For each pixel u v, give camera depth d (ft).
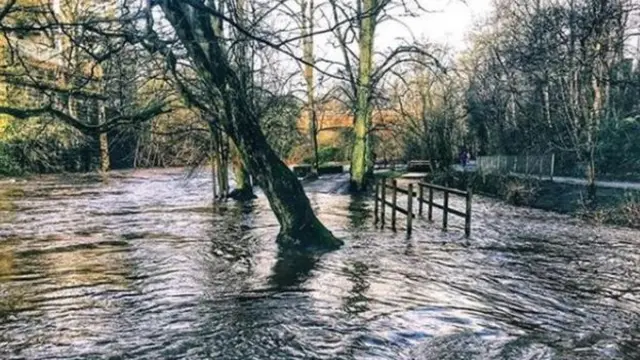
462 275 38.58
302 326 27.58
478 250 47.62
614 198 69.36
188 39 38.40
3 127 116.88
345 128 128.57
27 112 34.88
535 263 42.60
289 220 46.96
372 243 50.34
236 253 45.57
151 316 29.27
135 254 45.39
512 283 36.45
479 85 137.39
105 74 40.63
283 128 95.14
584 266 41.81
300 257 43.93
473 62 148.05
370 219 66.95
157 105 41.24
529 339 25.59
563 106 97.25
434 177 118.73
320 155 163.12
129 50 37.52
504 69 114.52
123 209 75.66
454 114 139.54
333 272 39.14
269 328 27.27
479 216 70.13
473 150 154.71
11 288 34.81
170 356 23.79
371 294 33.58
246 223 62.49
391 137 148.97
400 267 40.83
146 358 23.57
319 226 47.83
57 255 45.03
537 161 92.27
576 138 83.41
